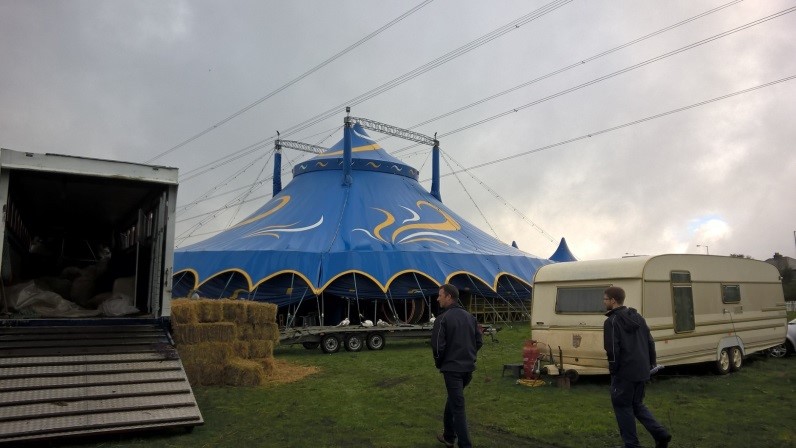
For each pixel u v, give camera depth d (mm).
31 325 8203
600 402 8547
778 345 13336
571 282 10469
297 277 19156
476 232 26062
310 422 7289
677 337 10258
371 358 14047
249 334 10602
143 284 10219
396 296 19312
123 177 8648
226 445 6258
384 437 6594
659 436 5609
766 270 13312
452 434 6129
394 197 25594
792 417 7414
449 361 5781
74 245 12906
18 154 7977
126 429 6316
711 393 9117
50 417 6156
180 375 7488
